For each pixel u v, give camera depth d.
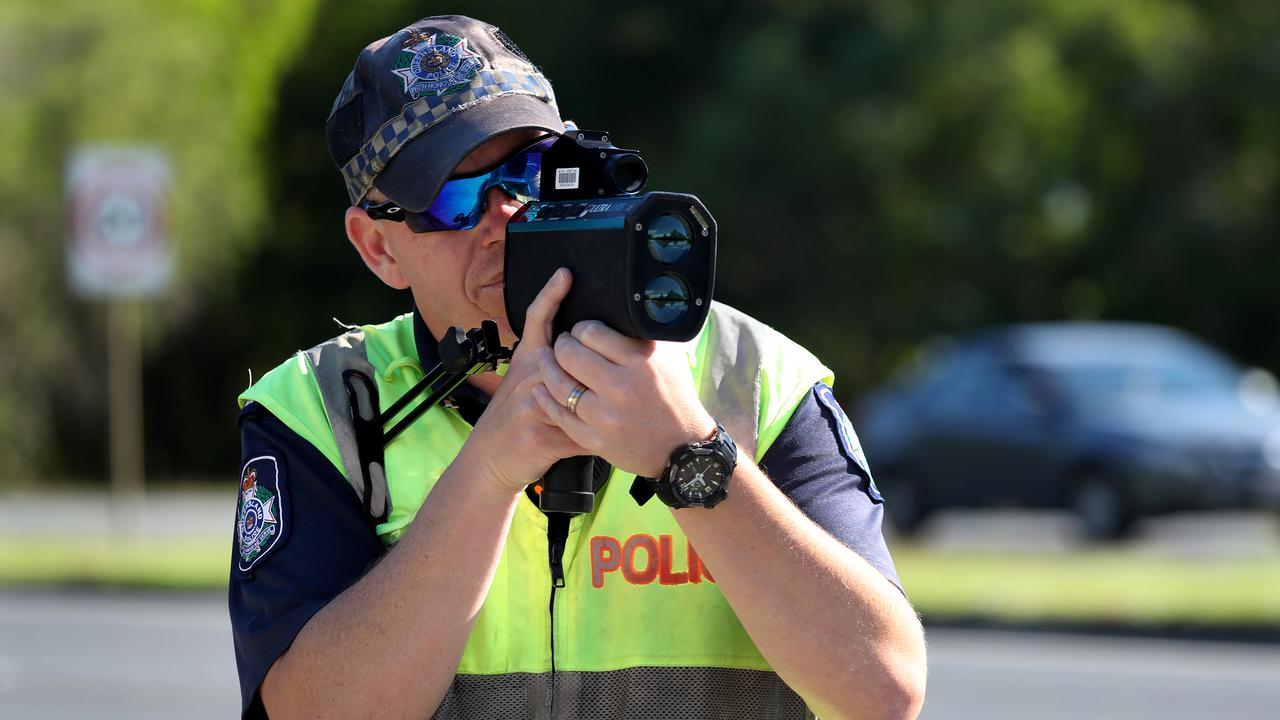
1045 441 42.81
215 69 70.44
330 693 6.71
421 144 7.14
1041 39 72.81
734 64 73.25
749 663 7.27
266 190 75.19
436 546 6.63
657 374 6.31
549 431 6.50
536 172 7.29
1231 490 40.38
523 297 6.62
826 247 73.75
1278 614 28.22
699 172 71.75
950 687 25.11
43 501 57.69
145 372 76.31
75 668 26.70
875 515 7.24
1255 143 73.69
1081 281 76.44
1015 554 39.16
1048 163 73.81
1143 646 28.08
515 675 7.20
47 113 66.25
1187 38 72.56
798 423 7.30
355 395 7.45
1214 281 74.81
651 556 7.28
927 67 71.75
